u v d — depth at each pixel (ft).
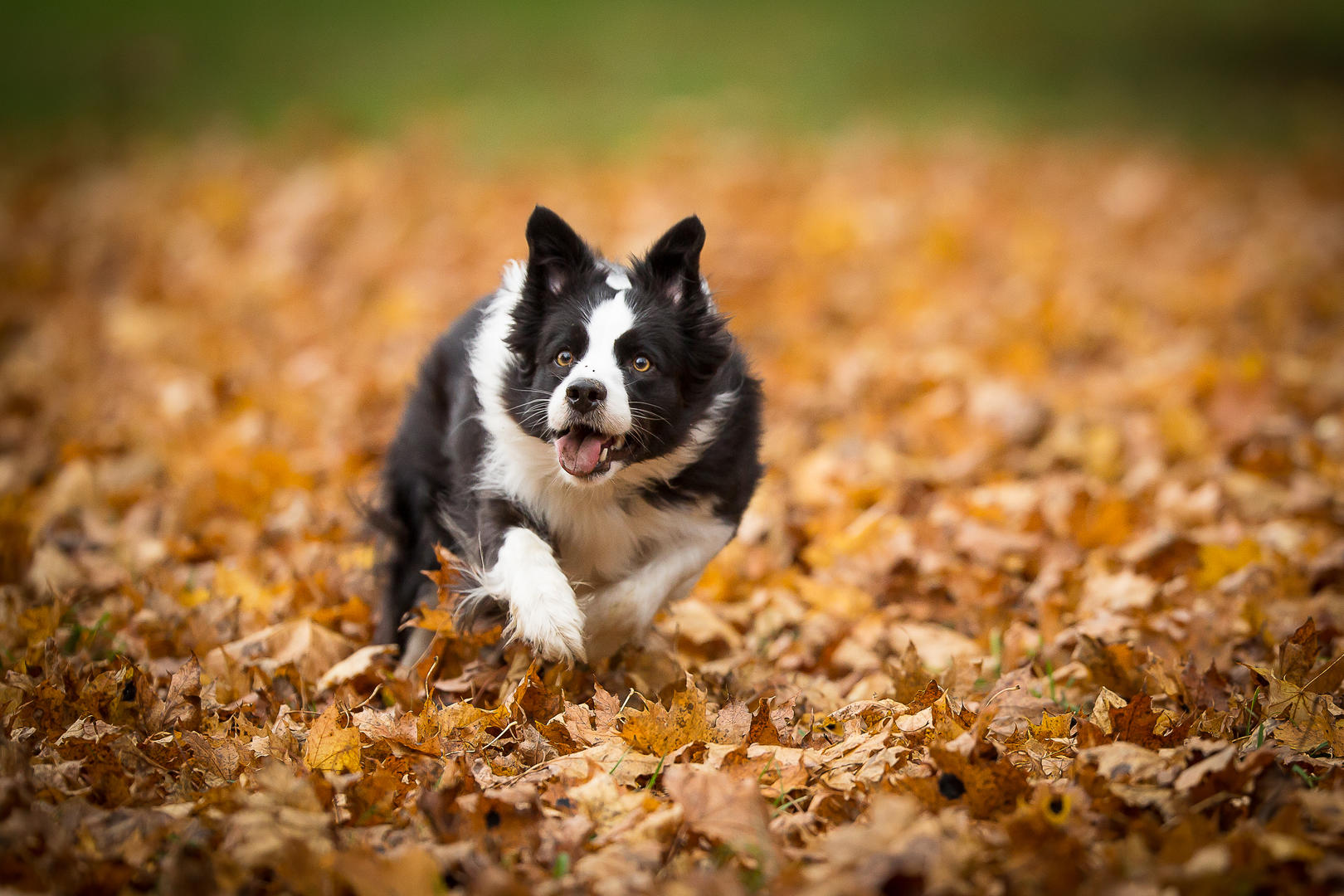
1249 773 15.34
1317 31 130.31
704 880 13.38
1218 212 67.77
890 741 17.90
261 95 92.12
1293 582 24.43
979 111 98.12
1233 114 101.86
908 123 92.99
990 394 37.24
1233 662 20.95
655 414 20.54
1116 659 20.68
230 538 28.45
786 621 24.91
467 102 92.58
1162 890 13.32
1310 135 92.99
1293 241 59.47
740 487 22.30
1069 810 15.07
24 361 42.11
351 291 49.96
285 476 32.07
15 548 26.37
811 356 42.39
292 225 58.54
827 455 33.91
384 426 36.42
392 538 23.65
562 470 20.18
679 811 15.20
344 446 34.53
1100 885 13.42
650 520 21.72
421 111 89.10
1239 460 32.17
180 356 42.98
